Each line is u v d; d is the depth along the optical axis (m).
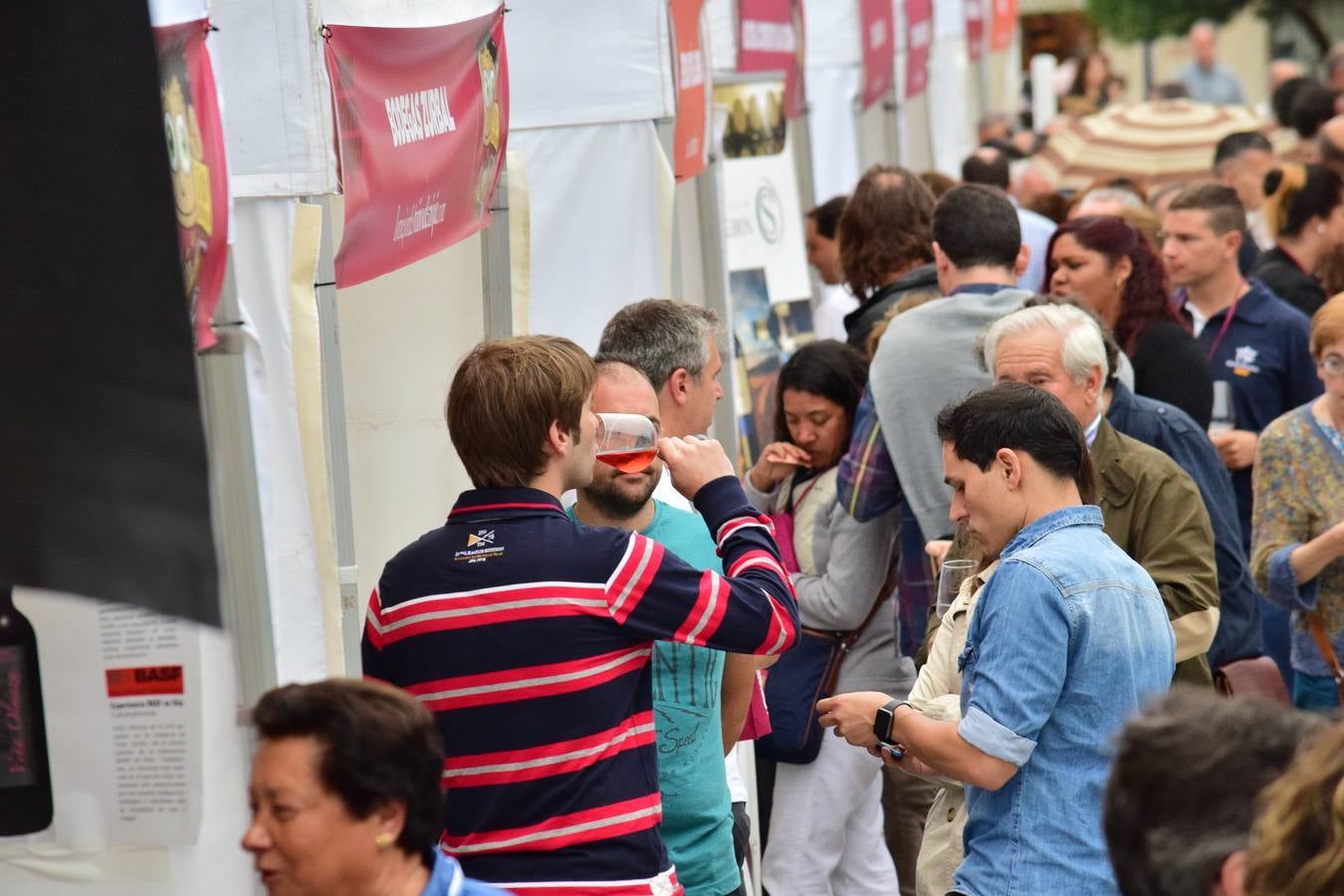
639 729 6.83
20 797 6.50
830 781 11.88
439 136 9.32
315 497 7.82
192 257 6.27
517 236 11.07
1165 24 61.56
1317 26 60.81
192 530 3.73
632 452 7.60
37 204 3.78
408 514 10.94
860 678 11.82
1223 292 16.09
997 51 37.88
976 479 7.58
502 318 11.02
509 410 6.74
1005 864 7.25
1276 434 12.55
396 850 5.24
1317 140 25.30
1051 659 7.11
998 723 7.08
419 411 10.93
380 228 8.59
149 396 3.75
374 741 5.11
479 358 6.89
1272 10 60.62
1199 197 15.95
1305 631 13.00
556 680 6.57
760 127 16.14
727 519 7.22
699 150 13.31
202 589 3.73
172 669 6.42
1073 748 7.22
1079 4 69.38
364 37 8.24
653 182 12.13
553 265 12.17
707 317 9.30
